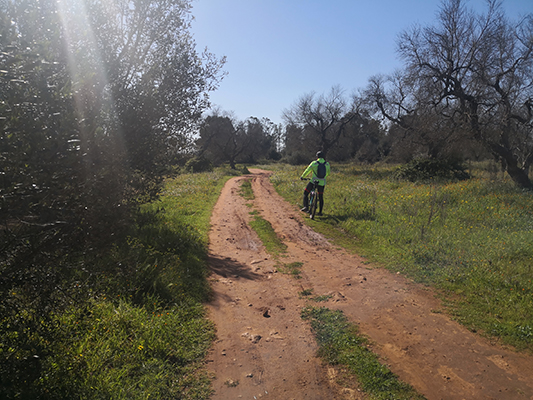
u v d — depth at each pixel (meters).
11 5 2.49
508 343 3.71
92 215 2.85
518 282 4.94
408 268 6.07
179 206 12.44
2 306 2.65
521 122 15.62
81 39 3.84
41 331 2.85
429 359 3.48
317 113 41.00
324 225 9.83
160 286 4.86
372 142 56.19
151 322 3.88
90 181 2.73
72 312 3.73
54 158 2.33
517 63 15.76
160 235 7.34
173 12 5.17
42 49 2.41
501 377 3.18
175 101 5.01
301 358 3.59
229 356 3.62
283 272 6.25
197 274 5.86
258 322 4.39
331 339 3.91
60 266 2.84
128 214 3.31
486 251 6.26
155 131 4.42
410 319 4.33
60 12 3.00
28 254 2.62
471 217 8.91
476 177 19.19
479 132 16.14
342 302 4.89
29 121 2.27
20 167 2.29
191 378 3.22
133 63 4.65
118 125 3.71
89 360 3.16
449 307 4.61
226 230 9.53
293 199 15.00
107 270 4.32
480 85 16.72
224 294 5.26
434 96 19.95
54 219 2.48
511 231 7.57
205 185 20.23
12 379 2.66
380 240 7.77
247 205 13.84
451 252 6.45
